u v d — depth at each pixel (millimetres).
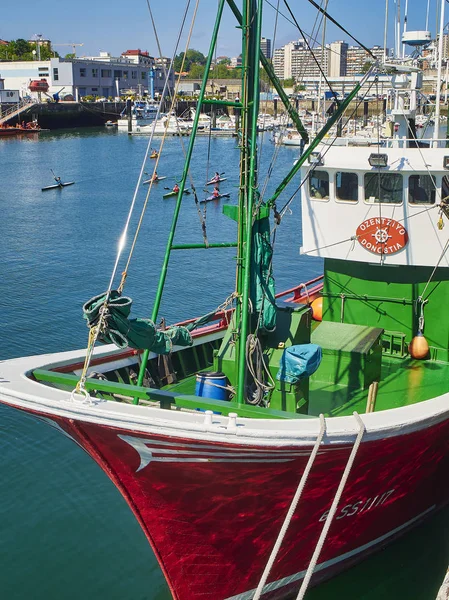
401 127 15805
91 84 157500
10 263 37656
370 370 13883
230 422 9047
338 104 13070
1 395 9727
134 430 9086
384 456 10773
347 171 14727
